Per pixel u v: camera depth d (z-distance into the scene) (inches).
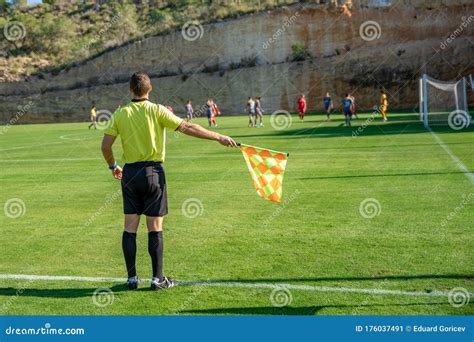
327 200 551.5
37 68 3858.3
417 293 296.8
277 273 335.3
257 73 3304.6
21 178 805.2
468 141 1071.0
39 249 406.3
